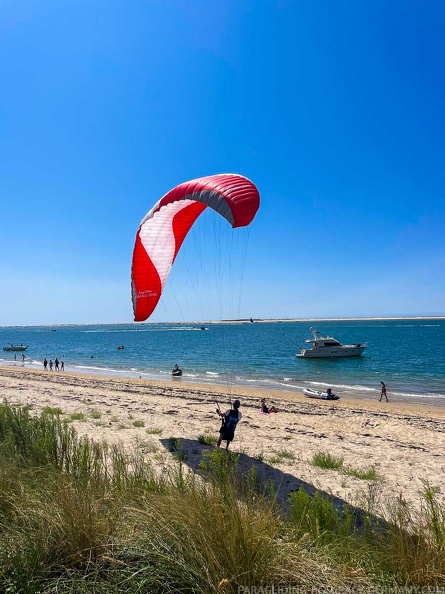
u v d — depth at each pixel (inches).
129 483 209.3
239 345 3297.2
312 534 158.1
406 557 136.9
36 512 147.9
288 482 305.7
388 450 445.1
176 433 470.6
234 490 171.0
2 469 191.3
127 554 131.1
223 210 287.4
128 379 1294.3
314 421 646.5
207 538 130.4
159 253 391.5
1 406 366.3
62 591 115.5
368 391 1143.0
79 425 492.7
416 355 2170.3
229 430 367.2
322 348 2025.1
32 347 3796.8
